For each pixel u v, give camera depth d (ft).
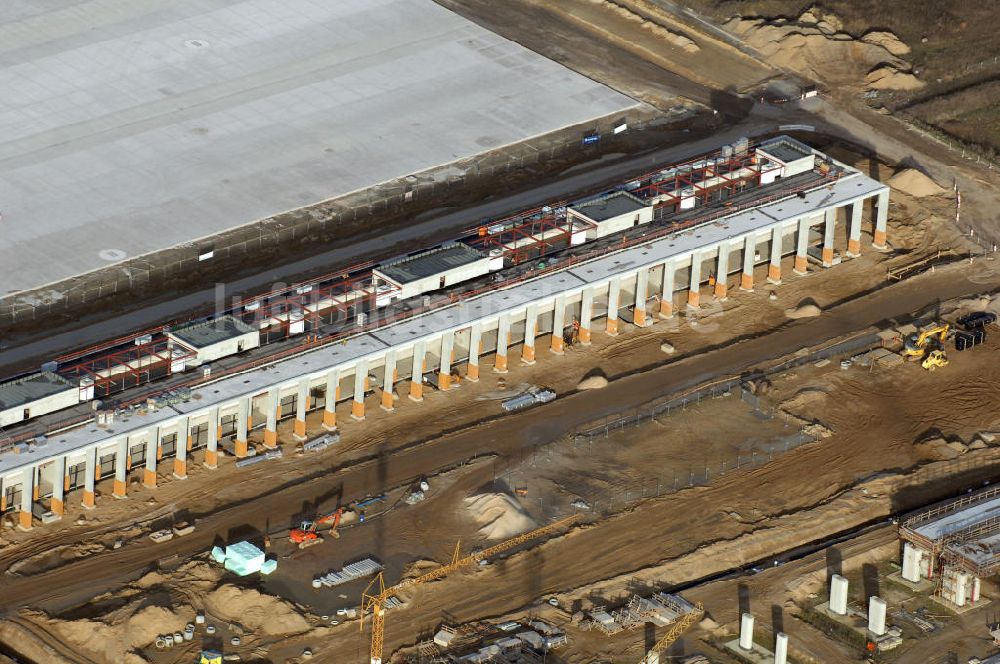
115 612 530.27
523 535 577.02
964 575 554.46
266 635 529.45
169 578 547.49
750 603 553.64
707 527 588.09
